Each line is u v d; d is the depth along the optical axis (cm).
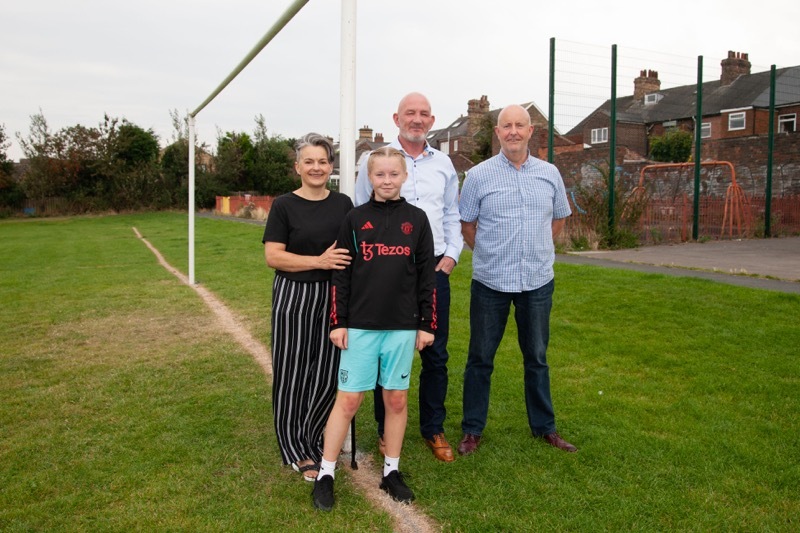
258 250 1391
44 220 3259
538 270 326
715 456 314
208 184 3891
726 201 1639
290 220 299
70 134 3684
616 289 741
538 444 333
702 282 755
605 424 359
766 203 1677
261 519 262
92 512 268
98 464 313
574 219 1372
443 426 364
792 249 1283
